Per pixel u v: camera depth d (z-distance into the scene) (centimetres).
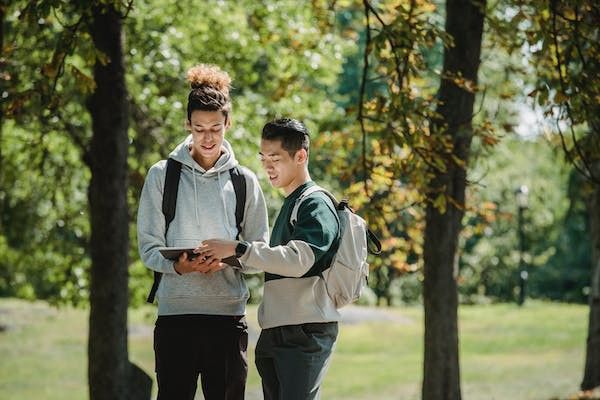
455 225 1121
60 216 1802
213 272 555
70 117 1538
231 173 571
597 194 1653
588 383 1650
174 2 1600
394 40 905
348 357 2709
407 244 1312
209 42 1611
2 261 1877
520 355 2630
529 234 4403
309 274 532
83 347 2873
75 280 1748
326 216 524
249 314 3044
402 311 3891
